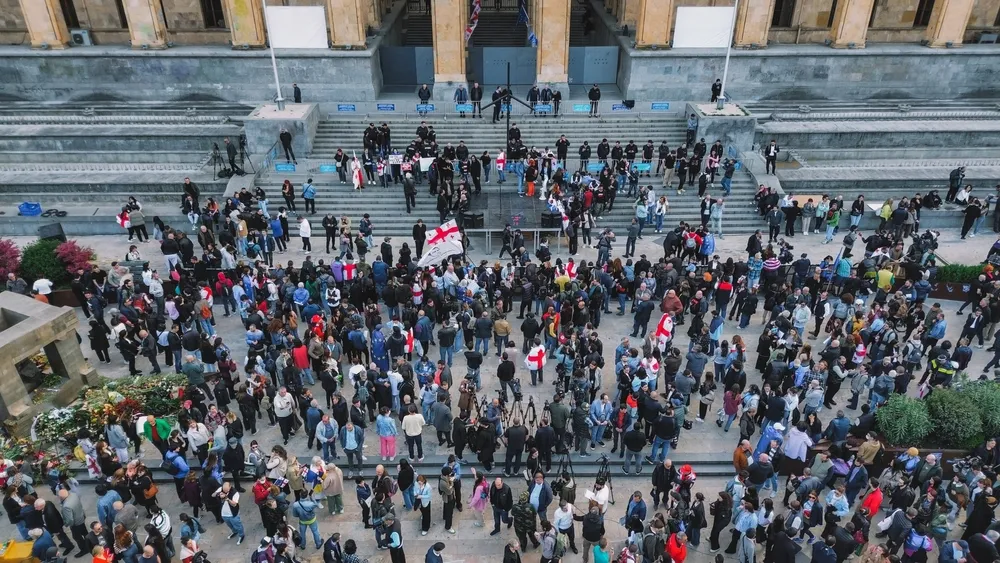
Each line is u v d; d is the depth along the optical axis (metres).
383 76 38.31
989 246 28.48
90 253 26.05
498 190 30.70
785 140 34.03
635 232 26.72
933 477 16.19
